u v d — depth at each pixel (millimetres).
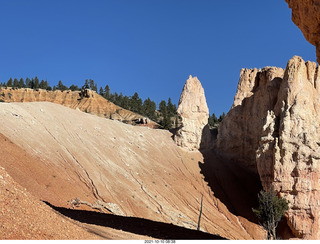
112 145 68438
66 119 67062
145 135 79438
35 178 40531
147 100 156875
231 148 74875
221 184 68375
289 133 52344
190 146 80062
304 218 48469
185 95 85062
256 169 69188
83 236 13070
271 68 68938
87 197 44750
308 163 50531
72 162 53406
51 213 14000
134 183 58562
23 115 57844
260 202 41094
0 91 139250
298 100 54094
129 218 24828
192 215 55406
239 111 74625
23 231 11023
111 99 153000
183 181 67188
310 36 17359
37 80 165000
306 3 16188
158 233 19469
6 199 12469
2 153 40594
